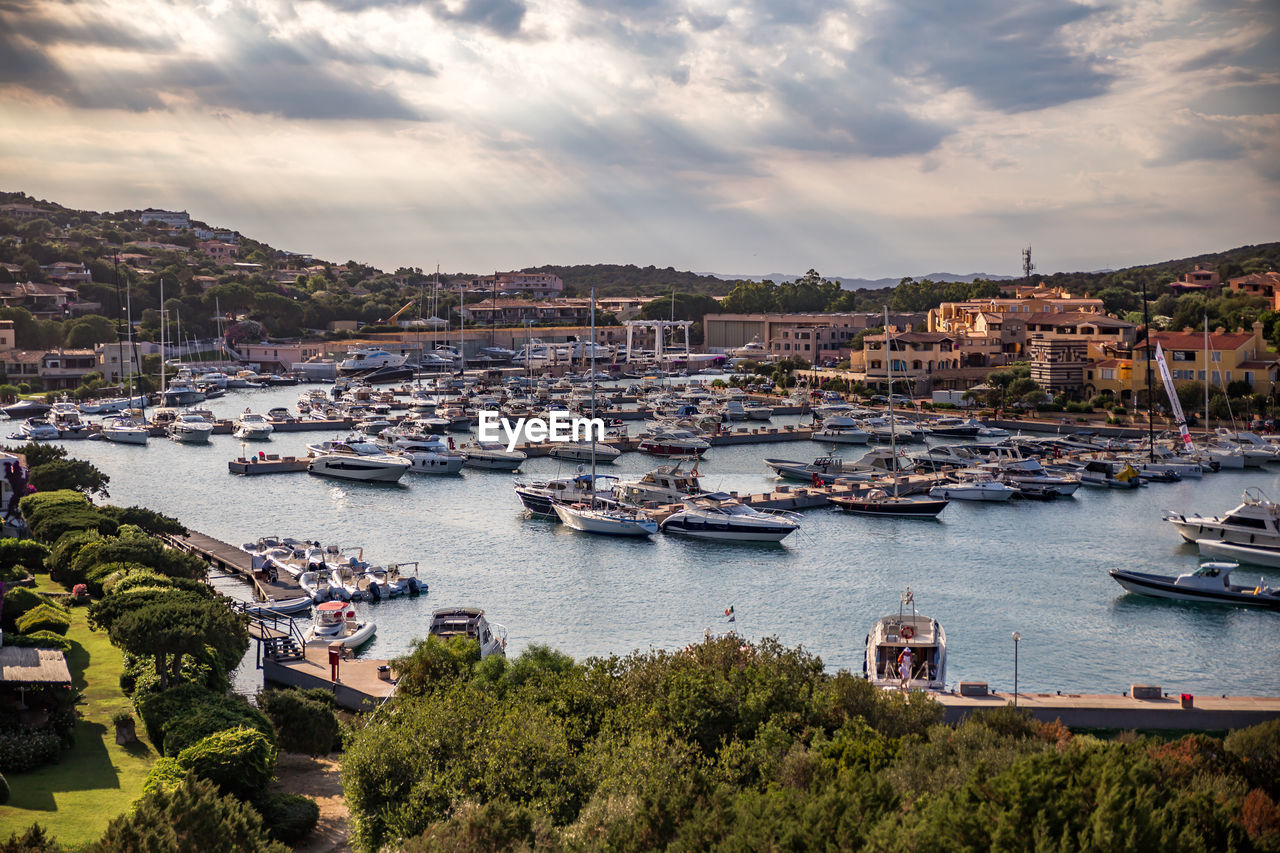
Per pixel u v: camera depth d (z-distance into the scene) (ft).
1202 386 570.87
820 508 366.84
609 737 137.90
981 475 400.26
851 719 140.56
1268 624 238.48
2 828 115.65
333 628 220.02
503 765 128.16
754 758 130.52
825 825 102.27
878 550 307.17
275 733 151.53
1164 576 264.93
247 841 107.96
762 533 313.12
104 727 151.74
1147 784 104.06
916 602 254.27
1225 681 205.16
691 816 110.93
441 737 134.31
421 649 174.91
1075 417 583.17
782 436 540.52
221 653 176.45
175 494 387.14
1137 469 428.56
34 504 284.00
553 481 369.30
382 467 410.72
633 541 315.78
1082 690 200.23
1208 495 397.60
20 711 144.46
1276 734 140.56
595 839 112.98
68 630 195.00
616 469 451.53
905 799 107.76
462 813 118.73
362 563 268.00
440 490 399.03
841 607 250.37
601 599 255.50
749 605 251.60
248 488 400.47
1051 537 325.42
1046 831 92.79
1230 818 105.50
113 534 266.98
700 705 143.74
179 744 136.46
